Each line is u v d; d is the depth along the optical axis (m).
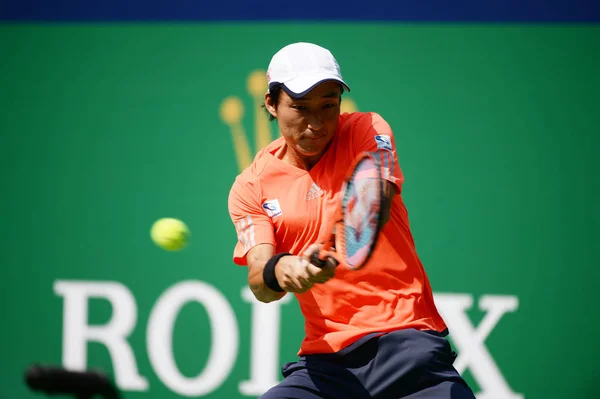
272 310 21.47
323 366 12.10
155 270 22.03
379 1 21.61
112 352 22.03
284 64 11.56
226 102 22.09
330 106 11.48
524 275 20.73
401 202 12.17
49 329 22.34
